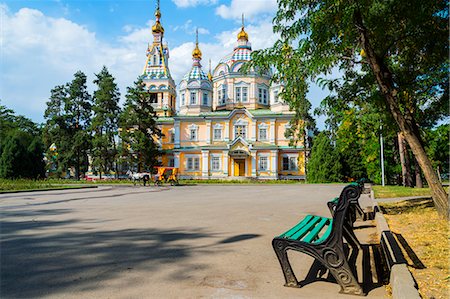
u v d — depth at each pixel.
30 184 31.09
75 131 54.41
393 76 11.22
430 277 4.33
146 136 50.22
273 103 54.62
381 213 9.50
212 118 53.41
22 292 4.19
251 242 7.00
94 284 4.48
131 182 40.28
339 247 4.31
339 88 11.70
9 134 51.91
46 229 8.52
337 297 4.13
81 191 25.06
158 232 8.10
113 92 50.56
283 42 9.10
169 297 4.06
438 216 8.67
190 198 18.52
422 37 9.77
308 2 8.55
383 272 5.10
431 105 13.09
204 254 6.03
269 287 4.45
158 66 61.47
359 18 8.65
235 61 56.97
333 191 24.81
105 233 7.96
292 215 11.25
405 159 27.12
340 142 38.84
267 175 50.00
